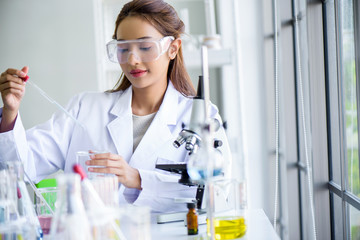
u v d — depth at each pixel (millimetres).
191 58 4238
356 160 2449
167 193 2221
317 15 2828
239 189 1793
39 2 4355
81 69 4379
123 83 2697
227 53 4289
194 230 1863
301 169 3549
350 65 2479
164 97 2568
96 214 1396
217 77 4633
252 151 4270
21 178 1654
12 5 4363
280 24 3562
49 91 4395
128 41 2277
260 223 1972
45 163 2570
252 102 4270
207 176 1686
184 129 1988
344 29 2561
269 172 4246
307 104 3260
